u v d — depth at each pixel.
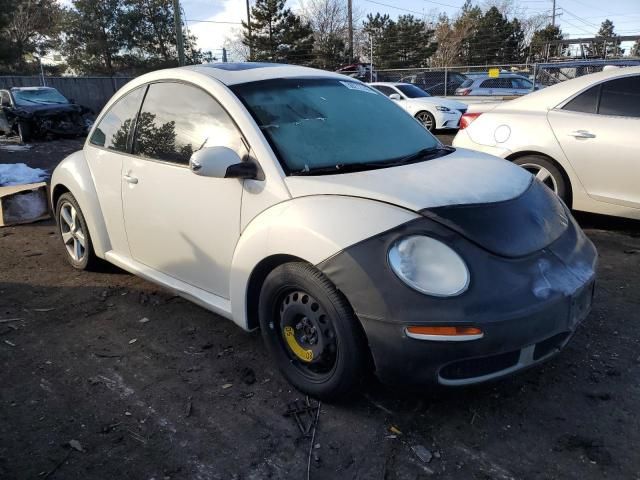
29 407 2.88
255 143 3.01
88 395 2.97
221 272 3.23
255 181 2.97
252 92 3.30
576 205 5.43
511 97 19.42
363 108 3.67
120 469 2.43
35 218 6.61
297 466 2.43
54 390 3.03
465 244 2.50
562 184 5.44
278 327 2.94
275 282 2.81
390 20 54.34
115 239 4.14
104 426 2.72
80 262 4.70
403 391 2.56
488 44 55.03
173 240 3.51
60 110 15.88
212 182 3.16
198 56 43.62
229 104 3.20
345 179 2.83
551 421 2.68
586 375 3.04
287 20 43.19
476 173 3.08
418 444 2.54
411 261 2.43
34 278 4.66
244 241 2.94
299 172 2.94
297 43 43.44
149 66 40.91
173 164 3.46
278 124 3.16
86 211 4.27
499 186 2.95
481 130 5.92
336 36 47.34
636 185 5.01
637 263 4.70
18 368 3.26
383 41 51.09
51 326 3.78
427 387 2.46
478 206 2.69
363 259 2.47
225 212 3.10
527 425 2.65
